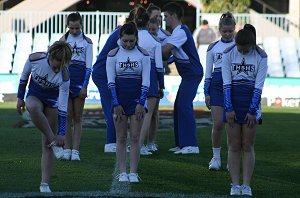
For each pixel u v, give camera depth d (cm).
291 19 3938
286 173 1537
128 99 1383
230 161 1293
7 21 3712
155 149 1814
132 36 1366
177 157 1720
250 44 1244
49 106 1251
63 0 3984
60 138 1234
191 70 1792
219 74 1545
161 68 1644
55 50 1202
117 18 3688
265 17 3812
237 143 1285
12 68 3550
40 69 1214
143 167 1568
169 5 1773
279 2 4619
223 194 1296
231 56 1264
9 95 3309
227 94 1266
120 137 1395
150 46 1638
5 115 2647
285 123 2508
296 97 3328
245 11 4225
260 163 1659
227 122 1271
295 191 1345
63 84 1228
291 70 3631
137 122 1389
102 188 1324
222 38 1548
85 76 1653
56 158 1623
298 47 3722
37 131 2158
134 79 1379
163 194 1238
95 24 3825
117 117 1379
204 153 1792
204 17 3834
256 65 1260
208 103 1560
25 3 3981
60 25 3700
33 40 3659
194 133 1792
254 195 1298
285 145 1959
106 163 1605
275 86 3331
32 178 1410
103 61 1770
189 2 4022
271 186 1391
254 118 1253
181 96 1789
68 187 1329
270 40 3741
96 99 3247
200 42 3625
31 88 1244
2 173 1459
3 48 3622
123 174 1395
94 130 2231
